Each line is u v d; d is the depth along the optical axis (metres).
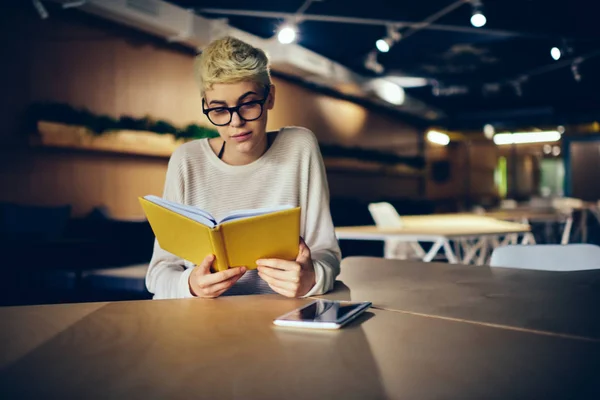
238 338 0.82
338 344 0.78
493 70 8.92
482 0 5.47
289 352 0.74
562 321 0.93
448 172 14.98
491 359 0.71
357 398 0.57
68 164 5.01
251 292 1.41
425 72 9.20
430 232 3.56
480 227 4.06
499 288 1.27
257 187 1.49
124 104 5.53
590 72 9.20
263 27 6.97
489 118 13.36
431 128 13.63
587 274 1.48
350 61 8.88
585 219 8.25
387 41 6.38
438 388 0.60
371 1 5.63
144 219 4.67
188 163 1.51
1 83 4.45
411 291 1.24
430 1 5.57
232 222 1.03
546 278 1.42
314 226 1.52
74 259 3.29
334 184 9.63
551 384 0.61
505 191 17.20
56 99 4.88
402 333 0.85
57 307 1.06
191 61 6.38
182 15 5.76
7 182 4.50
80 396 0.58
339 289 1.27
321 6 5.86
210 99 1.27
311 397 0.57
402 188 12.52
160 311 1.03
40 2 4.61
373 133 11.09
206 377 0.64
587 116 12.44
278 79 8.05
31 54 4.67
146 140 5.63
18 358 0.72
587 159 13.62
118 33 5.46
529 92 11.08
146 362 0.70
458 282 1.36
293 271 1.11
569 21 6.08
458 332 0.85
